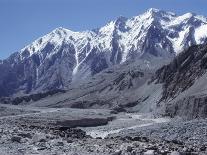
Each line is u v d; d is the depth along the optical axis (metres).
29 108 184.50
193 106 135.50
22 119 98.62
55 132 33.28
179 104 145.12
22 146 25.56
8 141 27.11
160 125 65.88
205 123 55.62
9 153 23.08
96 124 127.25
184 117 135.25
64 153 23.41
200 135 48.31
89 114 150.75
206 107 130.75
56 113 143.25
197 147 28.52
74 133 34.34
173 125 58.97
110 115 156.25
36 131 33.12
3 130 31.88
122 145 26.03
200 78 197.38
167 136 52.06
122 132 68.00
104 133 81.44
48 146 25.67
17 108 169.00
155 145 26.39
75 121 119.25
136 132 61.22
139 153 22.83
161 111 160.00
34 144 26.47
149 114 168.50
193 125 54.88
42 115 127.69
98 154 23.22
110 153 23.50
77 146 26.27
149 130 59.62
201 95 140.12
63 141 28.23
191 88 192.75
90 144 27.34
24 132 31.45
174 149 25.17
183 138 48.44
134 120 137.12
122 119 145.12
